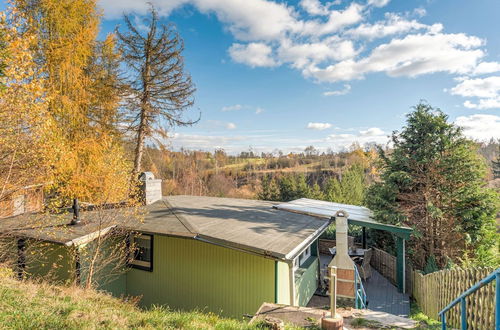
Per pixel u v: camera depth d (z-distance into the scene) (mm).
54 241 6746
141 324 3998
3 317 3654
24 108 6363
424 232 10867
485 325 4656
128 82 15633
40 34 11742
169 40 16312
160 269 7770
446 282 6449
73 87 12578
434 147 10953
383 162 11977
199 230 6750
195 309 6707
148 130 16188
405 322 5223
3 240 7391
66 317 3965
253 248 5906
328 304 8211
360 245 14242
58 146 8266
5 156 6656
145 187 9727
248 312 6555
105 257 7832
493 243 10469
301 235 7188
